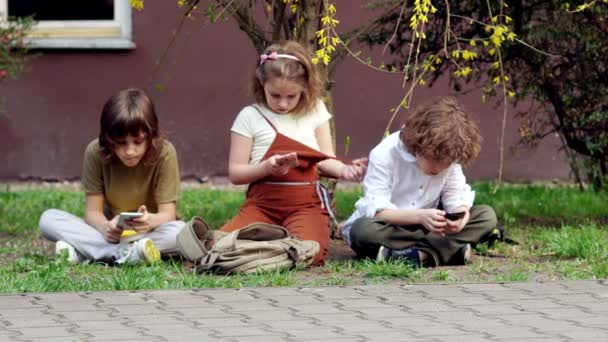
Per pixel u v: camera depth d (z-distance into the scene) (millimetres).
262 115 10984
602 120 13383
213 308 8250
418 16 10766
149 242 10469
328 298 8617
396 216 10289
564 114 13719
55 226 10914
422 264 10312
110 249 10719
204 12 12852
